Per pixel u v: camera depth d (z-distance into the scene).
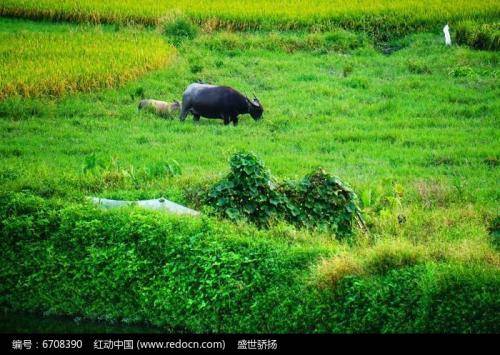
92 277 37.75
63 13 105.81
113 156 57.66
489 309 31.22
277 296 33.97
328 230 43.25
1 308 39.12
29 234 39.72
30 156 58.03
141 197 46.94
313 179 45.69
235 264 35.38
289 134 65.94
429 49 93.00
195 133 66.31
